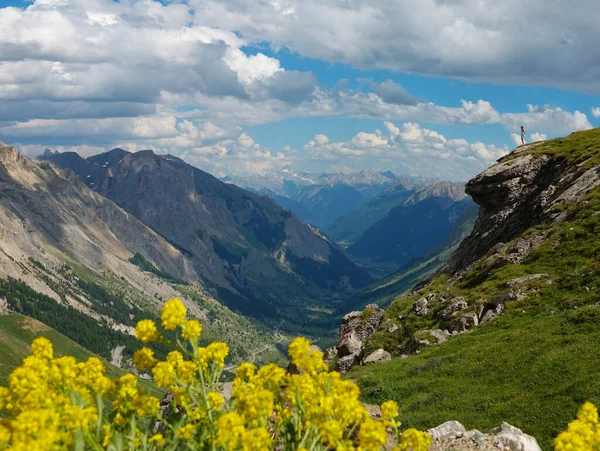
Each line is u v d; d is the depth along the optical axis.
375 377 33.91
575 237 46.19
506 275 45.91
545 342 28.70
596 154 61.25
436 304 50.50
